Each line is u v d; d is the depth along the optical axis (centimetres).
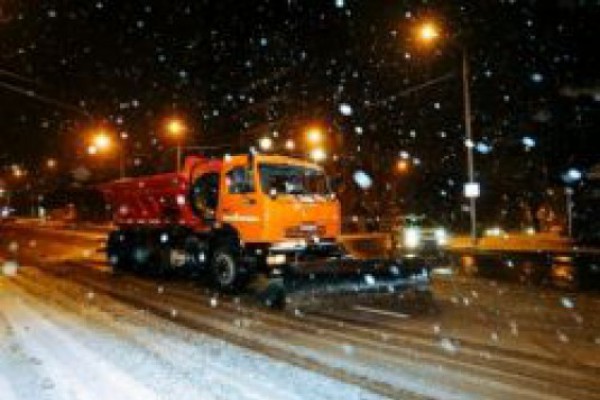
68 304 1289
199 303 1288
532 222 3825
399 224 3012
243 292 1430
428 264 1355
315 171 1405
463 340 903
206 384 707
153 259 1791
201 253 1538
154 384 710
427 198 4262
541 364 771
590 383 695
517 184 3803
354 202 4206
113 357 831
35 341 935
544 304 1196
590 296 1284
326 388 689
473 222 2794
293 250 1329
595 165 3044
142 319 1112
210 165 1488
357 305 1223
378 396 661
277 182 1348
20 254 2719
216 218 1444
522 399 646
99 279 1742
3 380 736
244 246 1359
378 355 830
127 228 1930
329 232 1388
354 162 4184
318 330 997
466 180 4028
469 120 2791
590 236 2983
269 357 829
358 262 1244
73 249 2989
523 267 1930
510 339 903
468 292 1370
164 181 1642
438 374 736
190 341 929
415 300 1268
